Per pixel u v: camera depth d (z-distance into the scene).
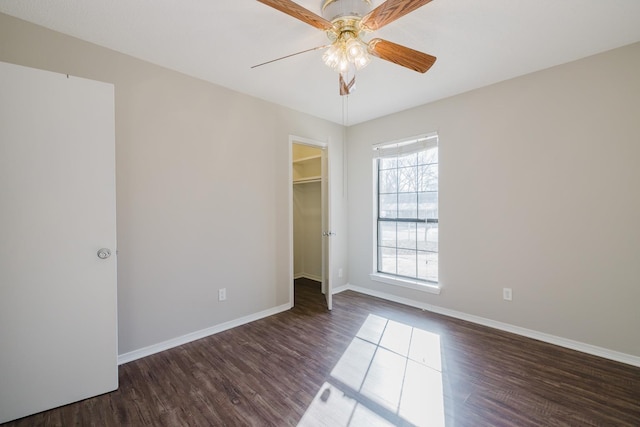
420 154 3.47
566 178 2.41
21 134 1.61
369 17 1.44
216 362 2.24
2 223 1.58
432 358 2.27
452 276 3.13
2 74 1.57
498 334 2.69
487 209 2.85
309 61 2.35
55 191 1.71
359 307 3.46
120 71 2.20
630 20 1.83
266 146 3.18
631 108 2.12
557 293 2.47
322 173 3.89
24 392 1.64
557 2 1.66
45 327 1.69
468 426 1.57
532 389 1.88
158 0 1.64
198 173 2.64
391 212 3.79
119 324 2.22
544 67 2.47
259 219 3.13
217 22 1.85
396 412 1.68
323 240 3.91
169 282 2.48
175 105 2.49
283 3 1.34
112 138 1.88
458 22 1.85
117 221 2.20
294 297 3.87
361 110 3.52
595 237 2.28
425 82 2.74
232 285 2.90
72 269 1.76
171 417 1.66
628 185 2.14
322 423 1.60
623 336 2.18
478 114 2.89
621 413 1.65
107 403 1.77
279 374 2.07
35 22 1.85
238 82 2.73
